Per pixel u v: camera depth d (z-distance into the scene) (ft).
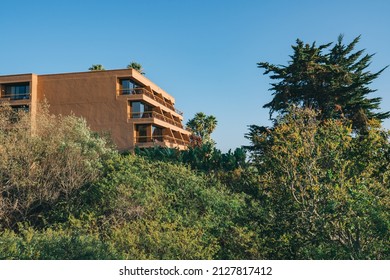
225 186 78.64
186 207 66.59
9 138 74.79
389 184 32.96
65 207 67.10
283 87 109.70
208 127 214.48
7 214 66.39
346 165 34.58
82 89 131.03
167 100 173.06
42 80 133.08
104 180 71.92
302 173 36.76
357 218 30.17
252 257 47.21
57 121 87.86
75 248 39.27
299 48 110.63
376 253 31.30
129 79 133.80
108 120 128.26
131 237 50.19
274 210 40.60
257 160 49.65
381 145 34.32
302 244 35.91
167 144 129.18
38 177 70.85
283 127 45.47
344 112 109.70
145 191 68.39
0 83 133.08
